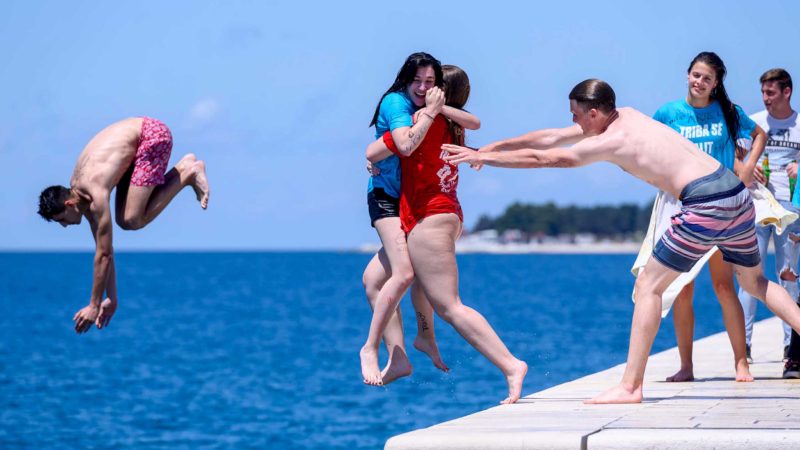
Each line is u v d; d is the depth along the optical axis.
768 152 18.59
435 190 13.34
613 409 12.47
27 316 83.19
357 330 64.06
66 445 24.50
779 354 20.16
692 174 12.65
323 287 139.50
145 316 80.44
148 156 13.83
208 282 160.38
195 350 51.50
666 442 10.12
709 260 15.55
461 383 33.91
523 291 116.12
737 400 13.17
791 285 18.27
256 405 30.83
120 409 30.52
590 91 12.91
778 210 15.40
